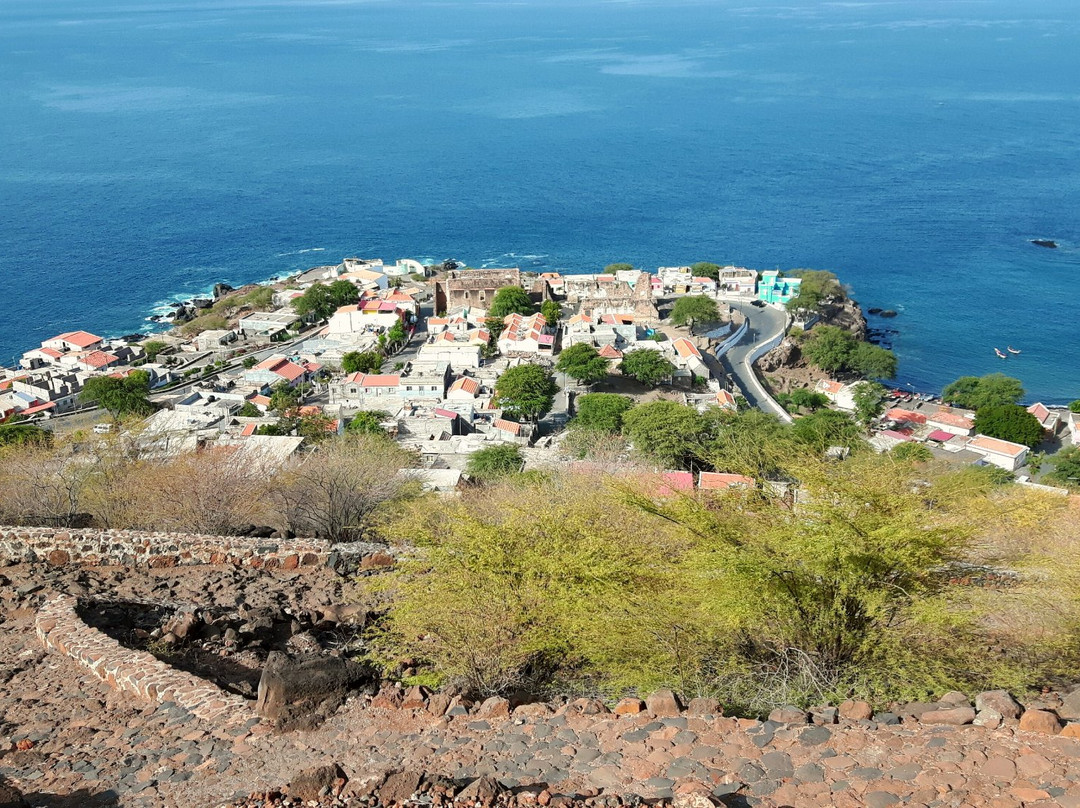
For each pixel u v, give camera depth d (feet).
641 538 77.51
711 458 82.23
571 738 50.08
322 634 77.66
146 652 67.87
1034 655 63.36
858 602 63.41
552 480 140.46
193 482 125.49
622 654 63.82
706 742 47.88
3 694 64.23
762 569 63.21
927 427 392.88
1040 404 406.62
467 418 363.15
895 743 45.75
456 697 56.13
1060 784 40.47
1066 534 80.23
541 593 67.67
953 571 68.69
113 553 95.66
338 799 43.93
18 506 122.01
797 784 43.09
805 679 60.39
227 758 52.19
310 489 130.82
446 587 70.13
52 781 51.11
